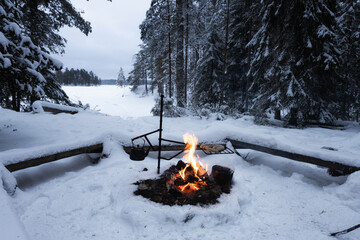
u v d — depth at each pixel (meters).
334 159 3.44
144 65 43.38
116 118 7.47
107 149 4.30
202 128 7.46
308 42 8.32
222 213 2.44
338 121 10.04
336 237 2.22
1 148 3.98
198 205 2.54
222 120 9.73
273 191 3.30
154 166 3.85
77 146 3.90
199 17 14.15
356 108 14.17
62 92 10.67
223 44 15.59
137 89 49.94
